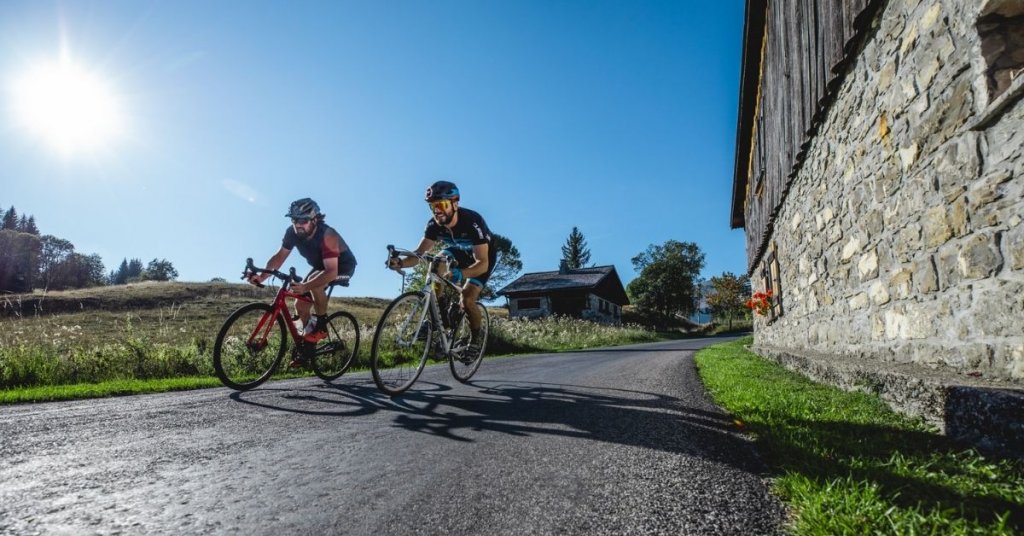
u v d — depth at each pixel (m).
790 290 7.53
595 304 43.34
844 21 4.43
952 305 2.95
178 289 38.41
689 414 3.07
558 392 4.00
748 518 1.49
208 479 1.79
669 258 57.22
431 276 4.27
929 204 3.16
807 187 6.21
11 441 2.32
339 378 5.05
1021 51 2.49
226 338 4.08
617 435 2.47
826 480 1.62
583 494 1.66
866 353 4.34
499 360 9.39
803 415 2.86
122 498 1.60
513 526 1.41
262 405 3.31
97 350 6.53
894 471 1.79
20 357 5.94
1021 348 2.36
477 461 2.02
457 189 4.15
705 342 21.14
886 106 3.72
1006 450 1.93
